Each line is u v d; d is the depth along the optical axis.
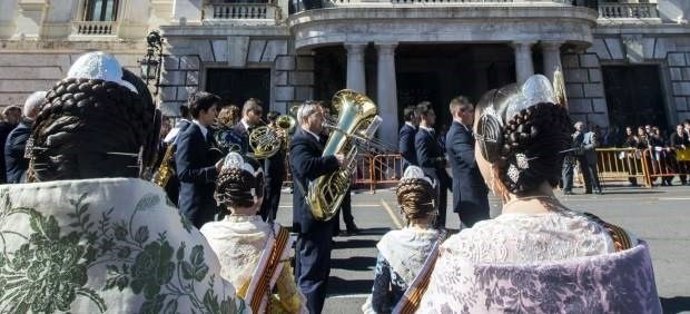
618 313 1.39
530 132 1.68
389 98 20.98
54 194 1.28
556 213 1.66
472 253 1.60
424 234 3.44
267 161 7.72
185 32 23.66
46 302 1.20
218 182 3.25
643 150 19.05
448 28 21.66
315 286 4.79
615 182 19.48
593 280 1.41
